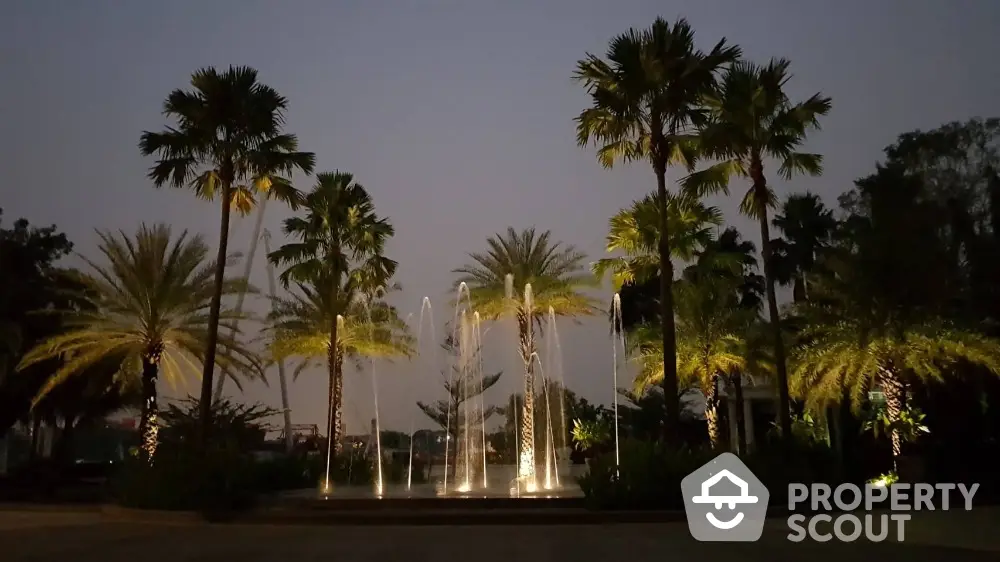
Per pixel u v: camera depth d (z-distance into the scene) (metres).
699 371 33.94
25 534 16.86
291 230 32.81
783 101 24.22
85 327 29.94
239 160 24.66
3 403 35.59
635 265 29.84
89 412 40.19
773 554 12.82
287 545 14.59
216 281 23.69
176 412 32.56
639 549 13.61
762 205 23.78
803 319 31.64
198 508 20.23
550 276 32.78
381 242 33.47
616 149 23.22
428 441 46.66
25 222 36.97
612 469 19.48
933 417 29.88
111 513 20.73
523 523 18.30
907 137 37.78
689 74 21.55
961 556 12.44
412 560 12.50
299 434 44.28
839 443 29.94
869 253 26.34
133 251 27.02
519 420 48.28
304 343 34.97
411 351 36.38
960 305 29.23
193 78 24.44
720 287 33.44
